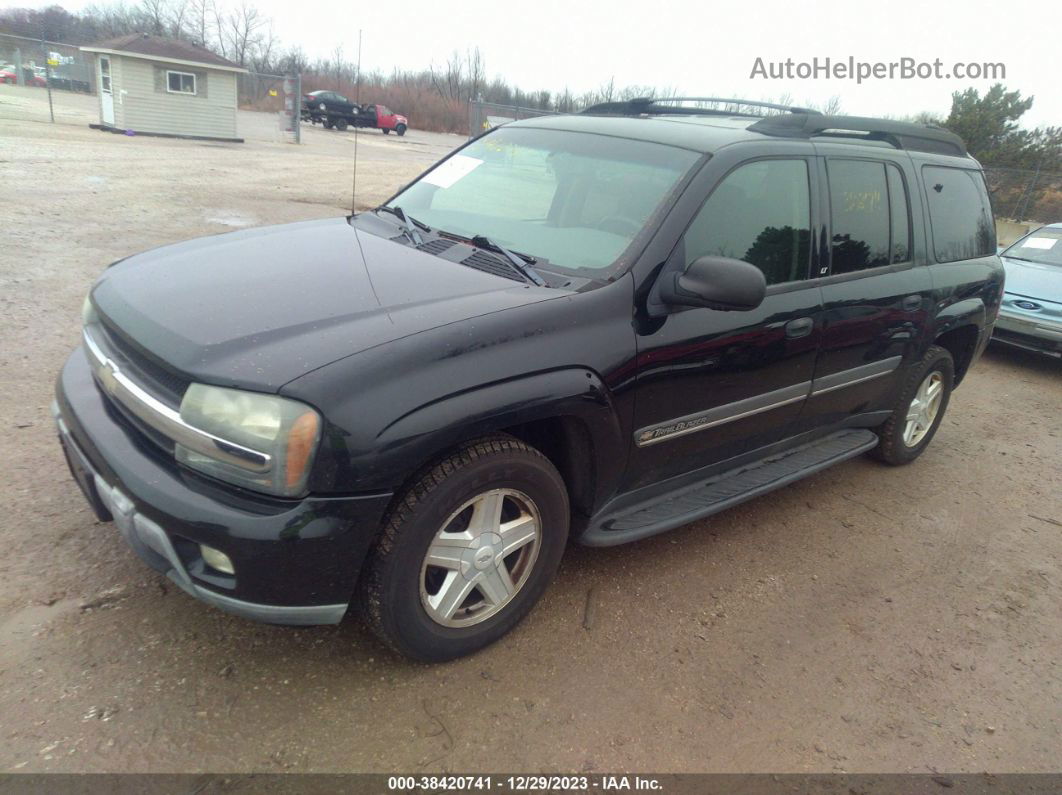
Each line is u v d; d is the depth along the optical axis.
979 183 4.87
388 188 15.59
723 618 3.12
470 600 2.69
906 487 4.62
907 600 3.43
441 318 2.38
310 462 2.08
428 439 2.21
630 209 2.98
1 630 2.50
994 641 3.21
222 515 2.08
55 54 40.41
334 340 2.23
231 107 23.22
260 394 2.07
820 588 3.44
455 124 41.44
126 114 21.64
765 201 3.24
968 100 27.20
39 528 3.05
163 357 2.22
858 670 2.92
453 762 2.27
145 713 2.28
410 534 2.30
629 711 2.56
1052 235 8.66
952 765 2.51
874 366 4.00
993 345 8.05
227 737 2.24
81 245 7.90
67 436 2.59
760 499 4.25
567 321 2.56
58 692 2.30
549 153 3.46
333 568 2.18
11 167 12.52
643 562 3.45
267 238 3.23
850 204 3.69
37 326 5.36
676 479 3.26
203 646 2.56
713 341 2.98
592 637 2.89
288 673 2.51
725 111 4.24
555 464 2.91
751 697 2.70
